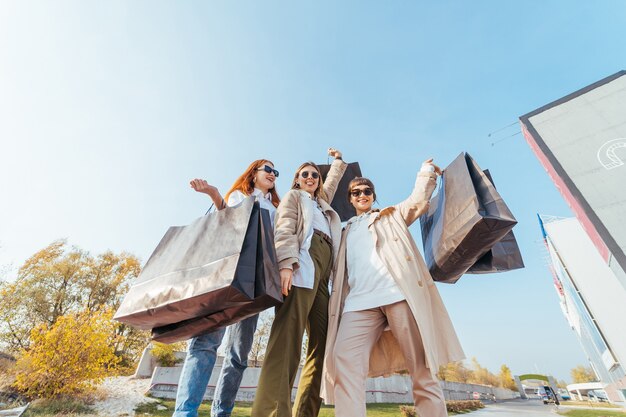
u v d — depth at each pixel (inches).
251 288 44.9
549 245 845.2
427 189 81.8
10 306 597.0
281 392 49.9
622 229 450.3
